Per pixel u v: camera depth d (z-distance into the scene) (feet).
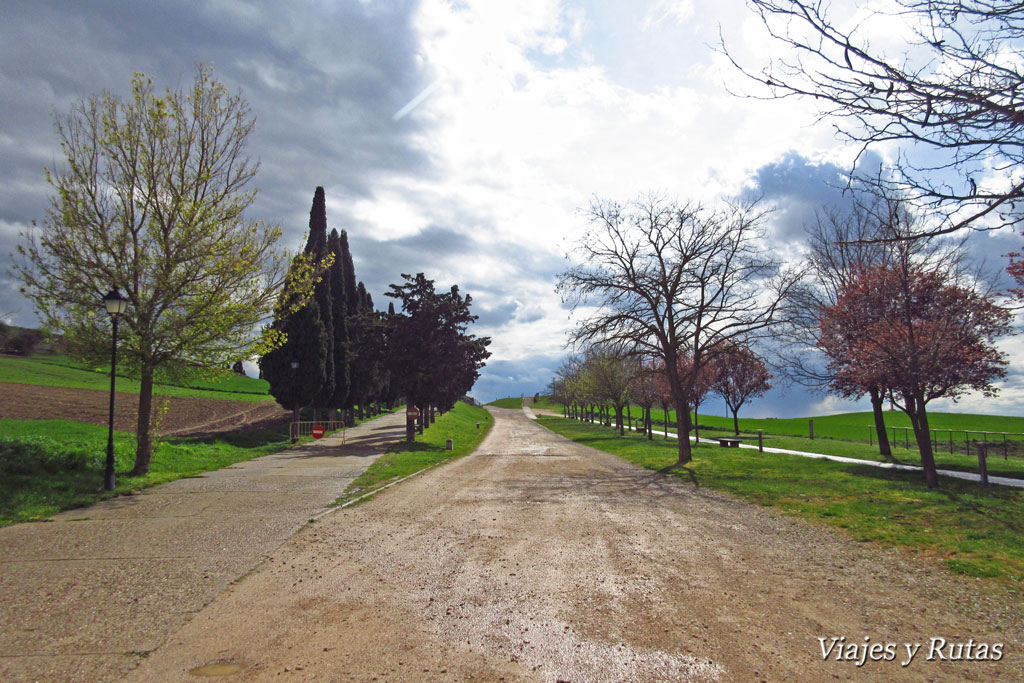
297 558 25.62
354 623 18.04
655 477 58.18
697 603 20.03
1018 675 14.61
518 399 532.32
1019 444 86.43
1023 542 27.96
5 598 20.08
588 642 16.61
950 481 50.16
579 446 111.04
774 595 20.95
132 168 51.57
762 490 46.98
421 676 14.42
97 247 50.19
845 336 55.16
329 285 120.06
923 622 18.33
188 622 18.02
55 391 117.80
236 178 56.70
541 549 27.66
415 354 103.19
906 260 46.57
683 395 75.92
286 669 14.76
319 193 120.88
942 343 45.88
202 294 53.78
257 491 45.27
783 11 10.64
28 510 34.88
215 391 192.24
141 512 36.19
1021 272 46.39
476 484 52.24
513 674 14.57
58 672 14.56
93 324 51.21
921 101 10.46
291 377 104.06
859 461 68.64
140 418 52.03
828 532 31.60
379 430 133.08
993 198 11.27
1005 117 10.13
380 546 28.02
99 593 20.67
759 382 132.67
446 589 21.47
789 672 14.76
